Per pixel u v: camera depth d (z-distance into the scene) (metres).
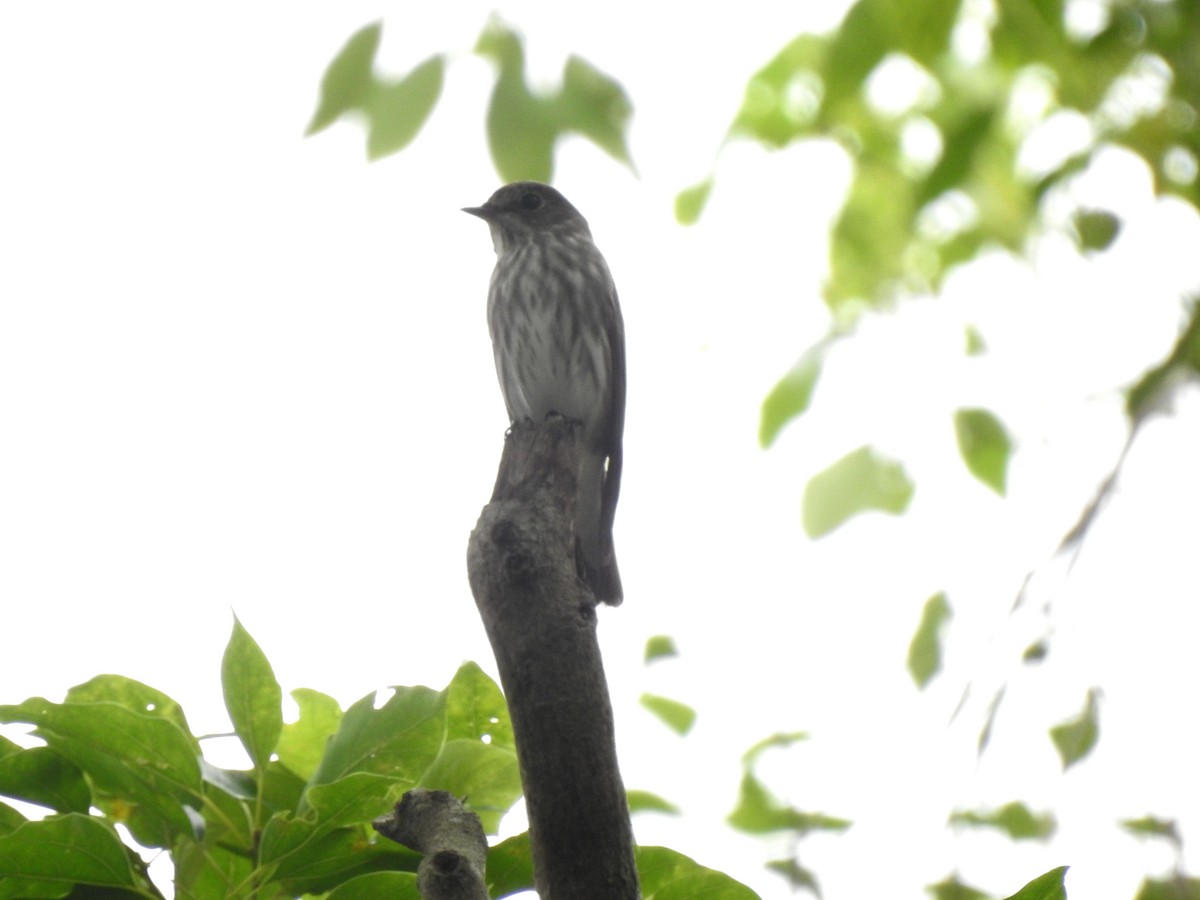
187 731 4.71
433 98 8.42
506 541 4.01
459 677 5.05
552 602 3.96
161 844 4.59
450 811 4.07
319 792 4.27
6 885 4.18
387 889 4.35
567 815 3.83
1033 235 10.72
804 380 10.52
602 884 3.81
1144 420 6.93
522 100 8.50
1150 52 9.75
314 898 4.68
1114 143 9.88
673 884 4.55
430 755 4.52
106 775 4.46
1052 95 10.79
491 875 4.50
